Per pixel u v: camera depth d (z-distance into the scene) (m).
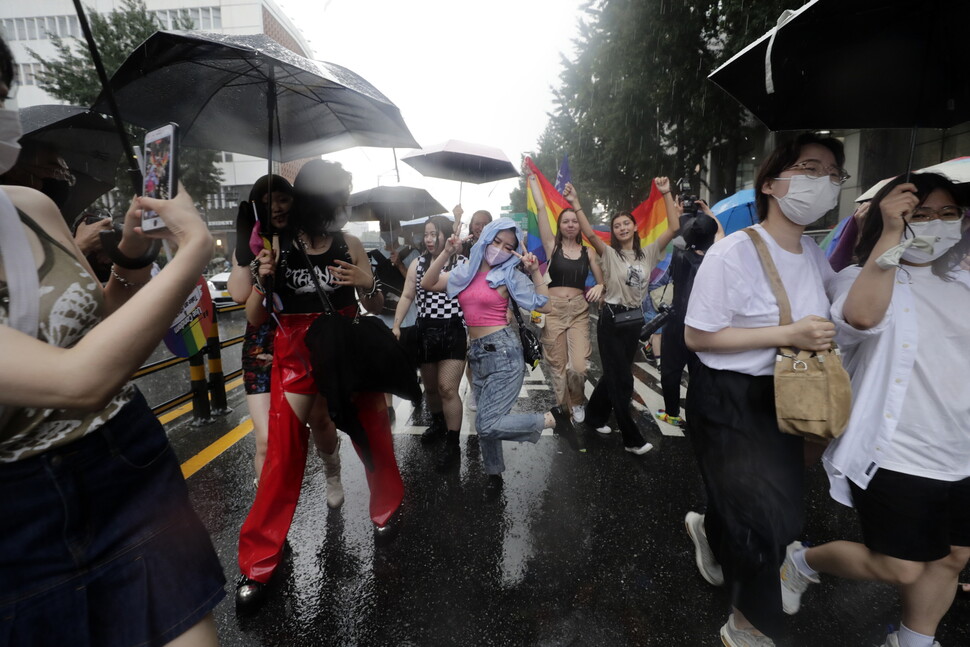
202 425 4.85
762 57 1.94
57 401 0.83
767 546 1.76
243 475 3.79
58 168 2.32
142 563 1.13
